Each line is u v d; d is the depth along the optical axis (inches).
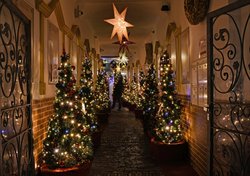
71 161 157.6
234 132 114.3
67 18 248.2
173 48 273.4
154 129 246.2
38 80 159.2
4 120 106.3
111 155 237.0
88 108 258.1
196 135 186.9
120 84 690.2
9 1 103.7
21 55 129.0
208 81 134.9
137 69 679.7
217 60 133.7
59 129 162.4
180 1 231.0
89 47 420.5
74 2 285.0
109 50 757.9
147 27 452.1
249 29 109.9
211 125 133.0
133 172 190.2
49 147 158.9
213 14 128.0
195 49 185.9
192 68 195.0
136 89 629.9
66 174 149.6
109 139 307.3
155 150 219.3
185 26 215.0
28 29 133.3
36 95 155.1
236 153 117.6
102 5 320.8
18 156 117.3
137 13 361.7
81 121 185.5
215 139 133.0
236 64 116.5
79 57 317.7
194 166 193.3
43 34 166.6
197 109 183.3
